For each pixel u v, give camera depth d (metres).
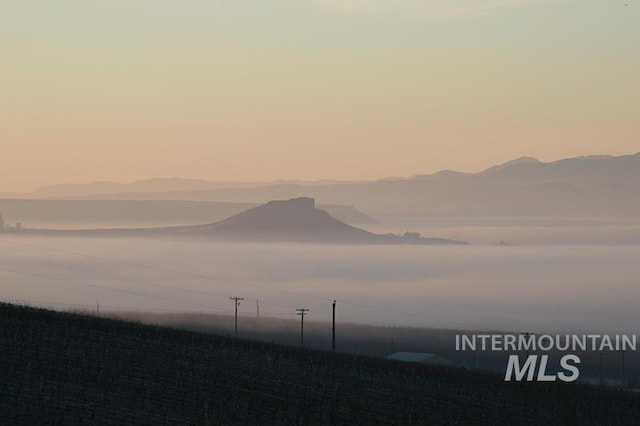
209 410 161.25
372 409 180.50
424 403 194.25
